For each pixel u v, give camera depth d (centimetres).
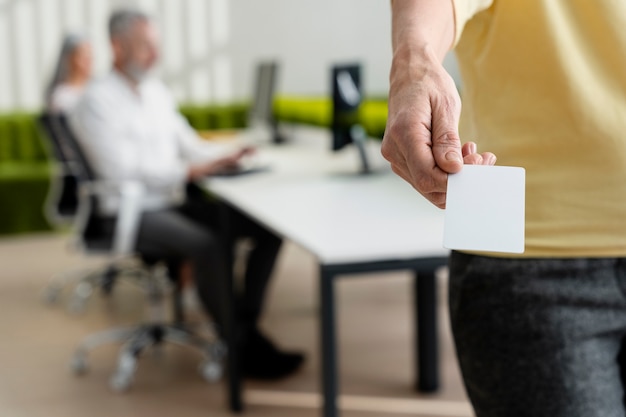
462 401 380
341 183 396
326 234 277
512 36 122
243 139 645
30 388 410
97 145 436
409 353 443
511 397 127
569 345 123
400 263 257
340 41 959
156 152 474
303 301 545
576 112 119
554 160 122
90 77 621
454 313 133
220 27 948
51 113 489
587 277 123
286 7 954
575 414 123
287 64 959
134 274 566
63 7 901
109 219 434
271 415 369
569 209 121
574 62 119
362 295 558
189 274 525
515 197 89
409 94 99
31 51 892
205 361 441
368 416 366
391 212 312
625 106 119
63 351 462
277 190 379
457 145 92
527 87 123
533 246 123
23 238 756
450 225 88
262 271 430
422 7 110
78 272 580
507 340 126
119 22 458
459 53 132
